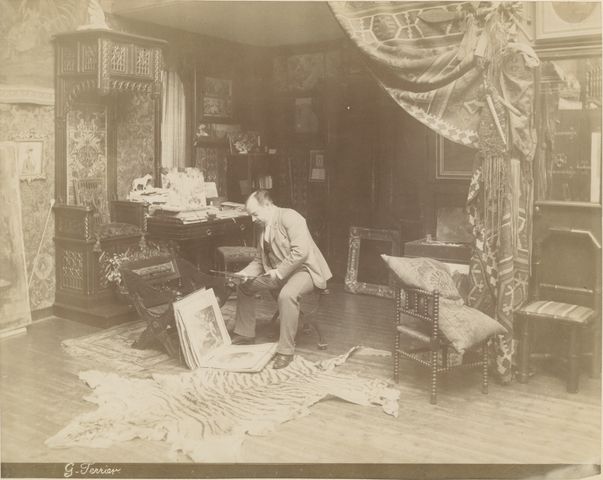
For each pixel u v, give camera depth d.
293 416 4.01
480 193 4.68
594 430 3.88
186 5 6.30
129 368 4.87
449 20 4.48
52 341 5.53
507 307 4.56
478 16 4.42
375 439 3.76
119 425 3.86
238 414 4.02
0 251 5.68
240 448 3.61
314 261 5.09
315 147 7.74
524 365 4.59
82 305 6.09
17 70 5.86
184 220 6.51
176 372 4.80
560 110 4.65
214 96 7.87
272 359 5.01
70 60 6.07
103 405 4.15
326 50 7.60
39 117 6.06
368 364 4.98
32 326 5.96
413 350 4.67
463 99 4.57
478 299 4.69
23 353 5.23
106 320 5.89
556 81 4.63
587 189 4.64
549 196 4.77
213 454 3.53
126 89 6.16
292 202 7.95
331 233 7.71
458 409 4.16
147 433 3.76
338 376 4.66
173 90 7.36
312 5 6.26
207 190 7.50
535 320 4.75
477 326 4.21
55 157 6.21
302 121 7.82
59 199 6.23
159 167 7.16
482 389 4.43
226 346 5.23
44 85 6.10
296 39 7.63
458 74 4.50
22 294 5.82
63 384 4.56
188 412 4.05
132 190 6.87
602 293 4.59
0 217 5.70
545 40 4.60
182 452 3.58
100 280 6.16
